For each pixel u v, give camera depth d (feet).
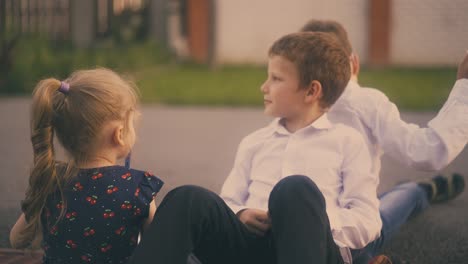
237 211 9.34
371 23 52.80
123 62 43.83
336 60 9.48
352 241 8.95
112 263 7.91
